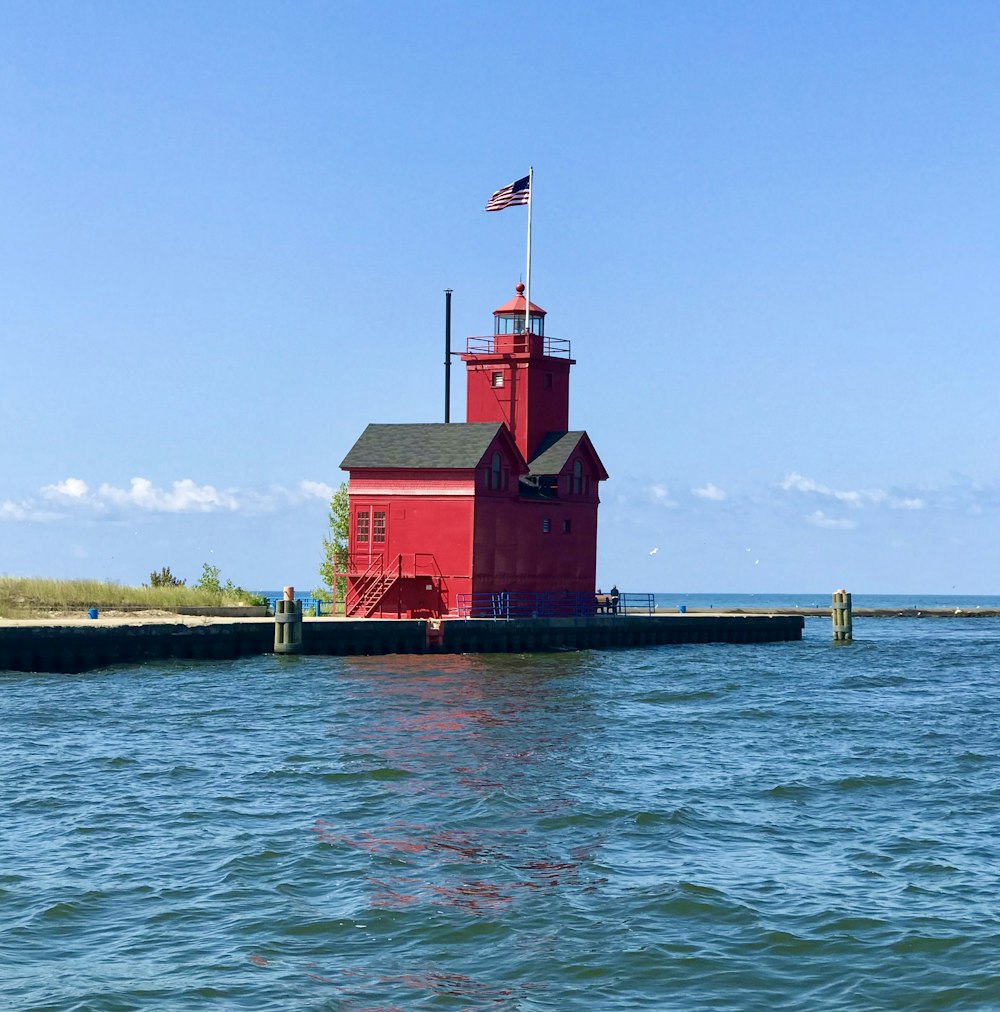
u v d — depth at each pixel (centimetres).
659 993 1917
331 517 9006
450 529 7181
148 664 5972
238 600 7900
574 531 7894
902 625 14488
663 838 2791
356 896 2341
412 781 3353
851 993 1914
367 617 7144
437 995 1906
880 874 2519
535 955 2059
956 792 3316
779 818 3003
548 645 7344
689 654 7625
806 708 5066
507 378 8038
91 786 3253
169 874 2459
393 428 7562
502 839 2759
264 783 3309
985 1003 1877
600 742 4062
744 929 2184
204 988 1912
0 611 6569
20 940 2095
